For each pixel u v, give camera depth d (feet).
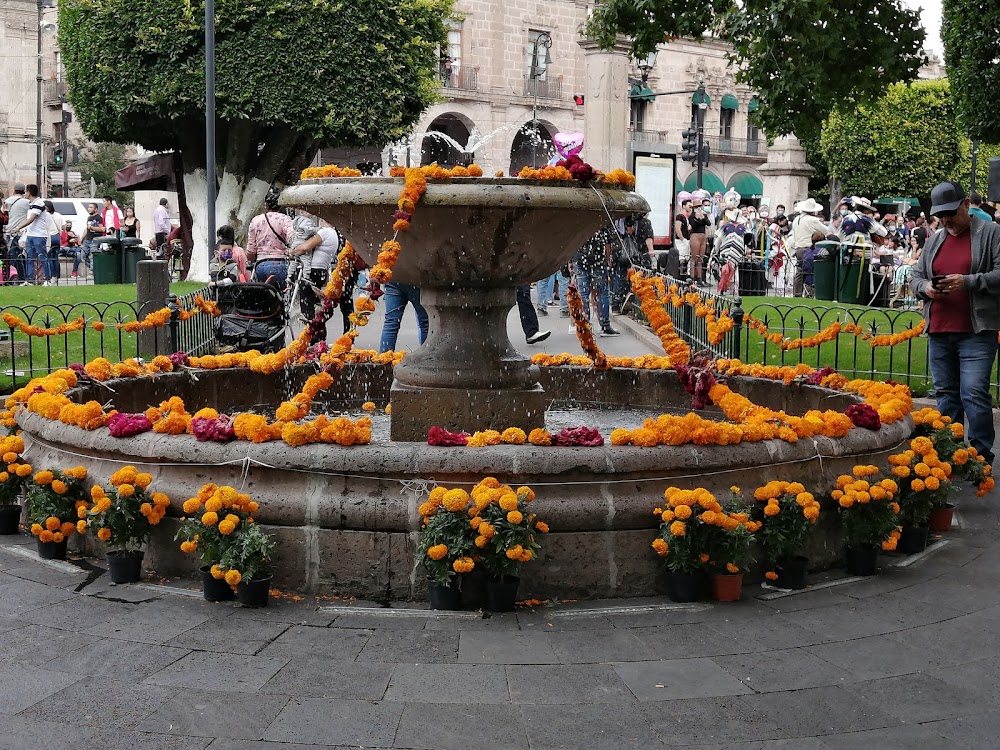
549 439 16.05
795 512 15.94
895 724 11.47
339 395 26.81
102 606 14.88
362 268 21.39
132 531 15.85
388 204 16.88
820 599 15.62
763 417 17.74
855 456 17.88
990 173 32.45
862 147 139.23
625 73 65.31
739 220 82.94
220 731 11.12
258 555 14.87
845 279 58.95
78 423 17.49
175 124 73.67
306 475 15.66
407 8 74.64
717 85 184.55
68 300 51.06
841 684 12.50
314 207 17.94
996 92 37.96
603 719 11.52
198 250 75.82
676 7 33.40
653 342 43.68
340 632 13.99
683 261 69.62
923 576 16.84
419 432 19.10
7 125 159.53
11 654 13.09
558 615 14.78
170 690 12.08
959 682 12.59
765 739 11.11
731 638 13.94
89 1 70.69
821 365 37.29
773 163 94.48
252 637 13.74
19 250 74.08
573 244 18.76
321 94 70.18
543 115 163.12
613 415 24.81
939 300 22.58
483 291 19.27
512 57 158.51
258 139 78.89
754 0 29.76
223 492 14.99
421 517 15.23
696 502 15.25
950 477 20.81
